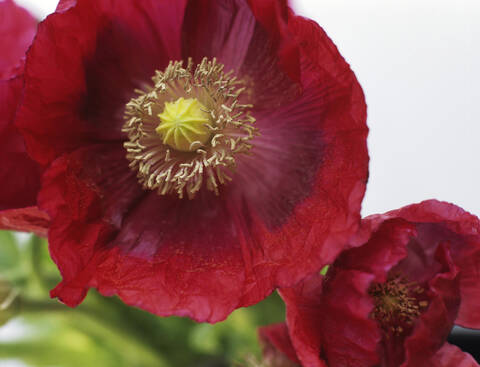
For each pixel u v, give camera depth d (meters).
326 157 0.28
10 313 0.31
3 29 0.31
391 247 0.26
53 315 0.33
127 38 0.30
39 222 0.28
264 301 0.33
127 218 0.30
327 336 0.27
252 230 0.29
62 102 0.28
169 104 0.30
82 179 0.29
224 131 0.31
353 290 0.27
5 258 0.34
